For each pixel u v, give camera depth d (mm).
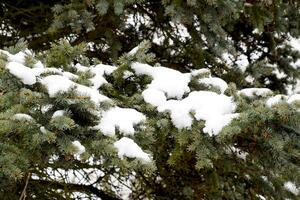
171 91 4289
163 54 7055
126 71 4367
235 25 7328
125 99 4223
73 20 5281
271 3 6078
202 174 5320
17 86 3557
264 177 5367
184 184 5797
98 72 4391
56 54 4098
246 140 4340
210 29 5613
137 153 3557
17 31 6684
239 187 5609
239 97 4109
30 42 6223
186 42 6445
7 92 3584
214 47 5832
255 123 3854
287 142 3939
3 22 6641
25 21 6625
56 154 3680
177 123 4027
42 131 3363
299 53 7633
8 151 3426
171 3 5387
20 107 3461
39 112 3551
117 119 3766
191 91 4520
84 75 3980
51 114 3564
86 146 3557
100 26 5980
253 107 3986
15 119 3326
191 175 5691
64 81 3590
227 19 5957
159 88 4281
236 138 4289
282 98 3920
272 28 7117
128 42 6898
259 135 4078
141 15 6633
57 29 5477
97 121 3707
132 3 5742
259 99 4242
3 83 3504
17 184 4527
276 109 3793
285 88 7711
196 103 4086
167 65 7062
